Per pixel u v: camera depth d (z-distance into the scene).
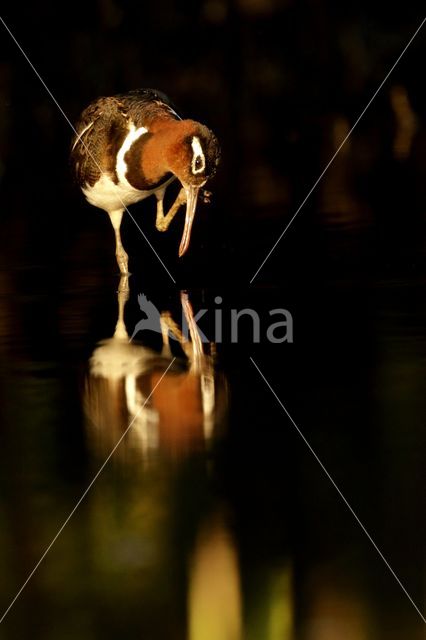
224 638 17.05
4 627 17.06
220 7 62.12
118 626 16.97
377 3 62.41
